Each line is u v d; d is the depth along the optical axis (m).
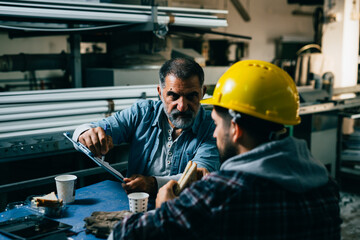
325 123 3.73
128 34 2.97
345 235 2.88
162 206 0.91
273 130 0.95
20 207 1.48
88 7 2.33
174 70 1.55
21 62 2.73
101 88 2.47
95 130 1.57
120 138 1.74
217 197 0.84
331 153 3.86
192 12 2.77
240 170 0.86
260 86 0.96
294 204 0.85
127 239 0.91
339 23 3.99
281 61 4.21
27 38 3.49
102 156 1.55
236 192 0.83
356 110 3.96
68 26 2.68
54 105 2.20
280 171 0.86
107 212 1.35
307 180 0.88
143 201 1.35
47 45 3.64
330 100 3.65
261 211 0.83
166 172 1.70
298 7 6.21
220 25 2.91
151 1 2.48
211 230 0.84
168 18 2.56
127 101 2.47
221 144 1.00
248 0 5.52
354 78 4.14
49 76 3.61
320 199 0.90
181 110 1.56
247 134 0.95
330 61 4.09
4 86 3.32
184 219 0.85
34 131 2.08
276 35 6.00
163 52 3.03
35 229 1.23
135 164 1.74
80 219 1.35
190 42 4.49
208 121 1.72
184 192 0.89
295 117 0.99
